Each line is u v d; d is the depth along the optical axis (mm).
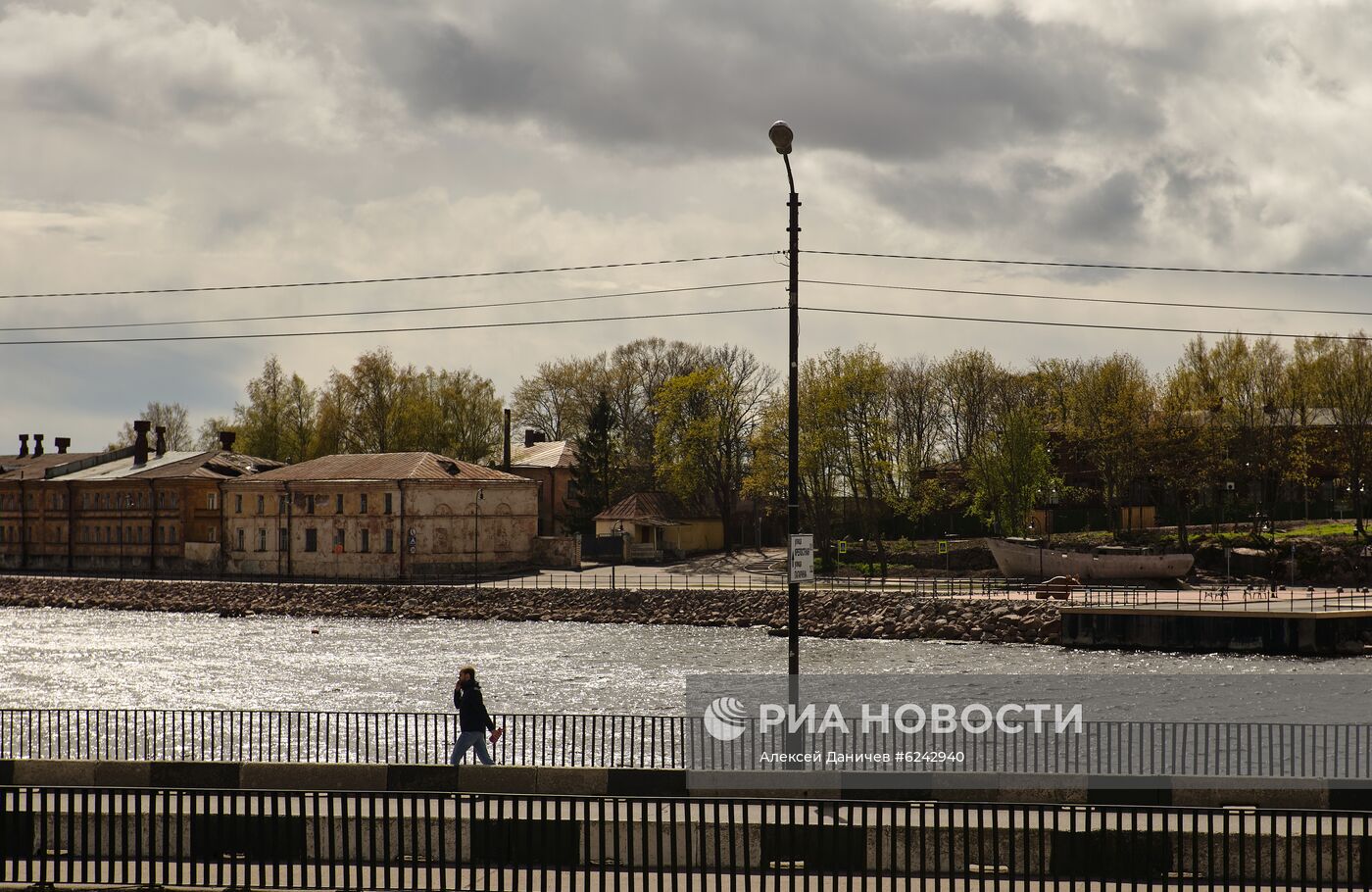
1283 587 97188
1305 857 21234
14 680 67062
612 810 25219
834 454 118438
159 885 22516
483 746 32938
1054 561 101938
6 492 141625
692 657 74812
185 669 71062
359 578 117188
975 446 132500
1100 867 21297
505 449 146500
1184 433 118688
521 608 100500
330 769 28734
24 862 25328
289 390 158125
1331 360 121625
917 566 116938
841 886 23219
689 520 138250
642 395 163500
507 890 22828
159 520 131625
